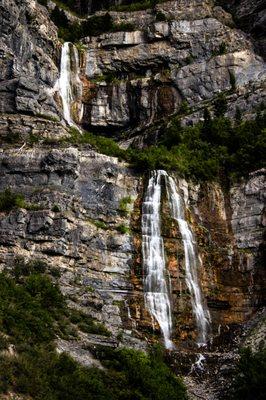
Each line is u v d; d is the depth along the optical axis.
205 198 54.03
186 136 61.97
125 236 47.31
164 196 50.84
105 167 50.22
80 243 45.28
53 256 43.88
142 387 32.03
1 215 45.12
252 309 48.00
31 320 33.16
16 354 29.47
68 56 75.12
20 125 56.31
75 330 36.16
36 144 54.31
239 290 49.00
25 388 26.88
